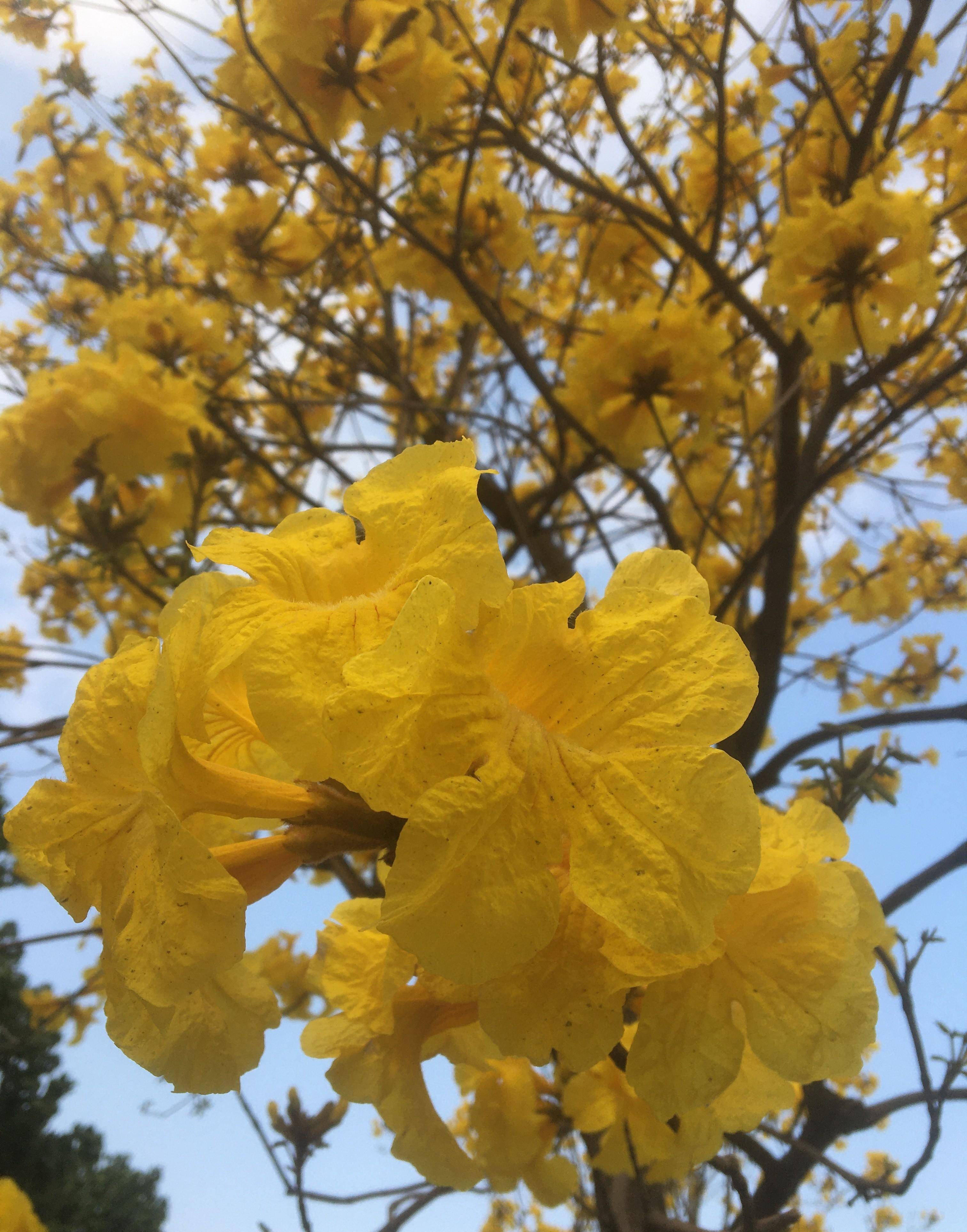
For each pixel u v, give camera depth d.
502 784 0.69
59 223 5.04
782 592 3.86
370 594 0.82
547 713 0.80
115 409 2.98
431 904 0.65
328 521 0.96
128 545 3.11
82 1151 9.61
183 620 0.72
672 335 3.28
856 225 2.76
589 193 3.59
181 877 0.67
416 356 5.70
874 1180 1.87
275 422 5.26
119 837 0.79
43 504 3.12
